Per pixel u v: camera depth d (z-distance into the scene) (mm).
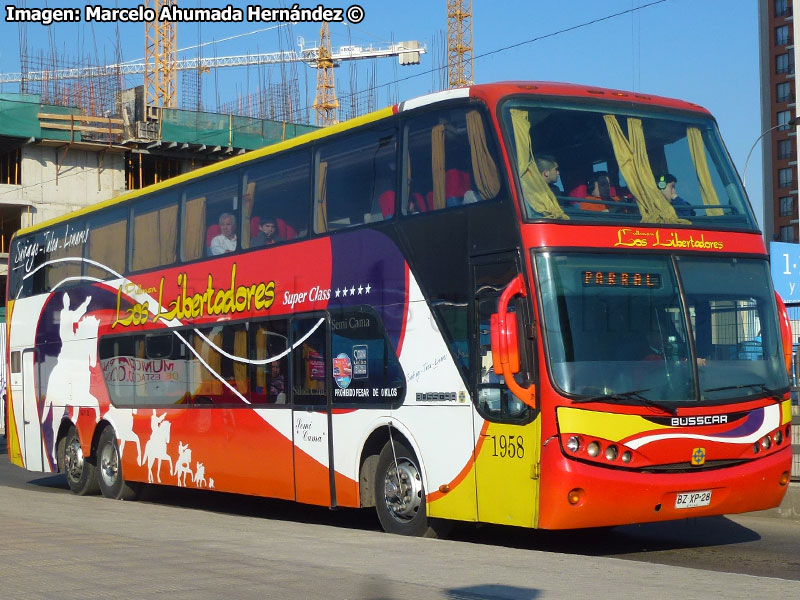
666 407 9852
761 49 102188
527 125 10453
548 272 9844
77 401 18875
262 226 14102
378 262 11914
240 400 14281
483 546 9969
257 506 17266
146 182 62844
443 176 11086
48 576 7977
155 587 7465
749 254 10891
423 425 11117
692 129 11258
